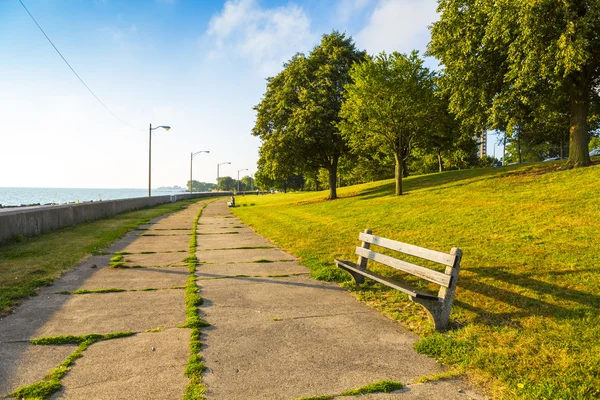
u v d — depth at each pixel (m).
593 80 17.41
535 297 5.00
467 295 5.34
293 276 7.16
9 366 3.44
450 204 14.06
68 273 7.16
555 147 70.00
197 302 5.39
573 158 16.22
